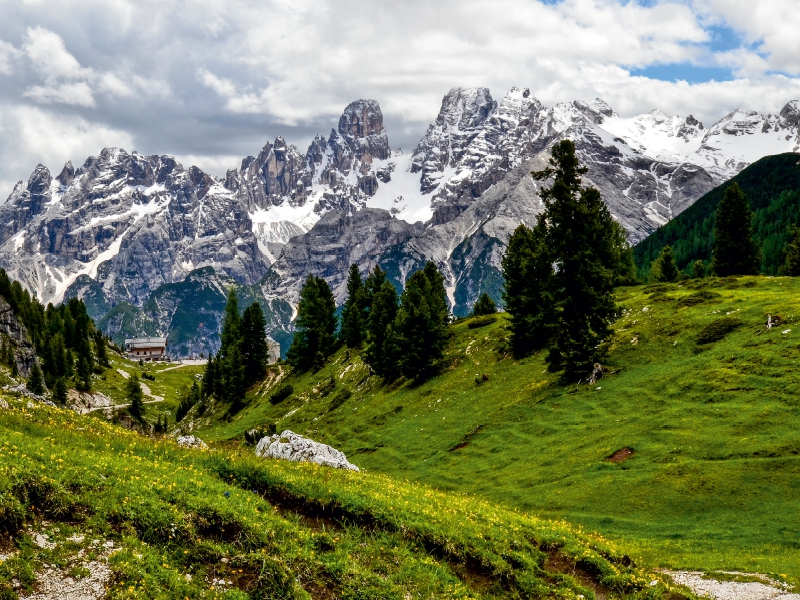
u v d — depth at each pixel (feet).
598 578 107.04
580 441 230.07
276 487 107.34
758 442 189.47
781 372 220.84
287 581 86.84
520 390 297.12
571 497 192.85
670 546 147.84
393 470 267.59
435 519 108.37
